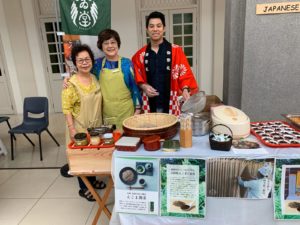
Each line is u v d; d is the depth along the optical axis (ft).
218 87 18.12
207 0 16.94
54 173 9.68
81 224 6.67
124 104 6.88
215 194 4.39
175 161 4.33
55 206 7.54
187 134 4.54
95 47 7.89
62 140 13.28
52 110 19.16
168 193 4.47
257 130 5.14
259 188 4.29
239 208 4.43
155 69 7.00
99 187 8.04
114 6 17.26
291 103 7.45
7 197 8.16
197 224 4.54
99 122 6.81
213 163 4.26
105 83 6.68
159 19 6.61
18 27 17.31
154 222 4.64
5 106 19.06
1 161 10.98
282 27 6.94
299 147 4.39
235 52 8.08
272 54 7.14
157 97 7.18
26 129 10.96
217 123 4.86
